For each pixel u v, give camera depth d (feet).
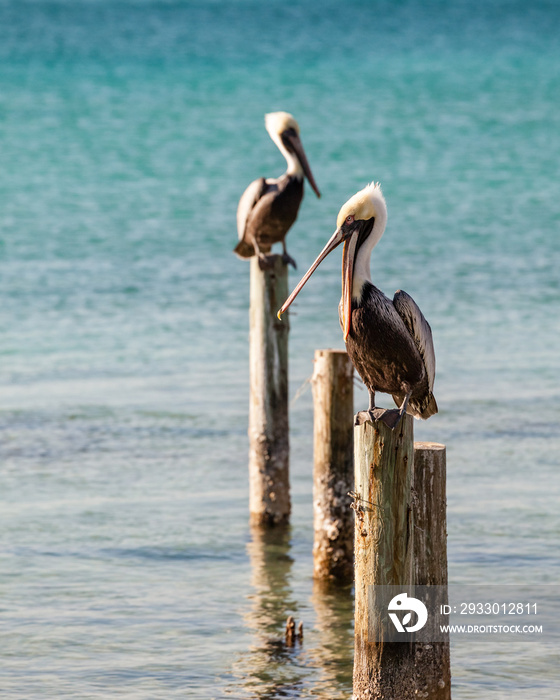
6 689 28.78
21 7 494.18
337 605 35.32
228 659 31.04
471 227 109.70
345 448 37.06
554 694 28.66
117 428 53.67
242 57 285.02
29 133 168.14
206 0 597.52
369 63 270.05
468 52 297.74
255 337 42.42
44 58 275.18
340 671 30.40
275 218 46.01
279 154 154.40
